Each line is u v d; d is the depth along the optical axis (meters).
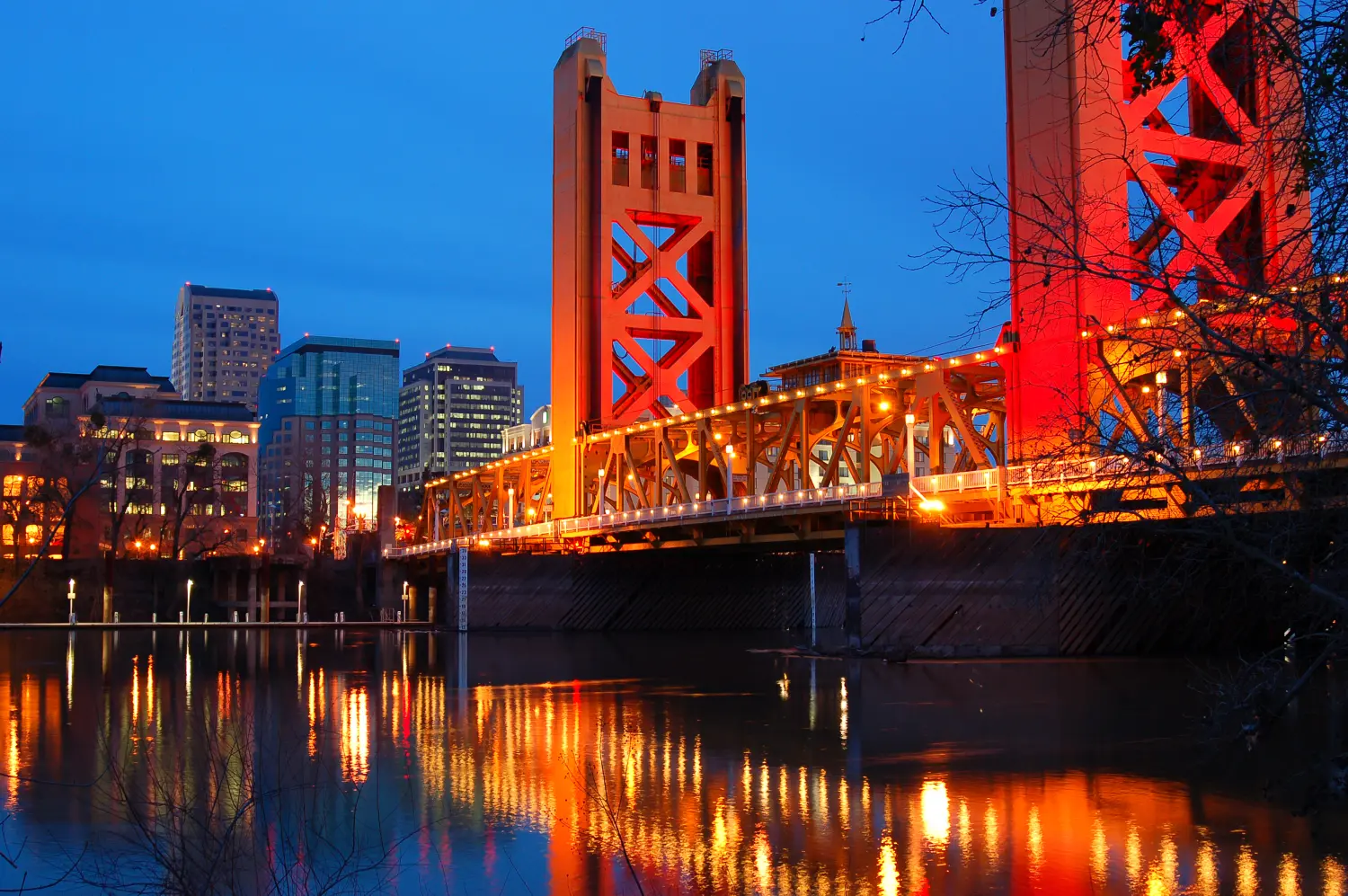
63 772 30.28
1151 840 23.05
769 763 32.19
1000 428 79.62
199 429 170.62
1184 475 11.44
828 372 116.44
